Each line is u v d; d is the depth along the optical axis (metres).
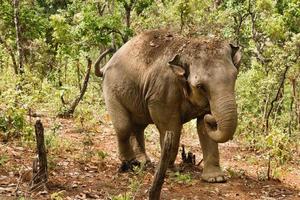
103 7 18.23
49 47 18.95
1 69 17.97
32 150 10.36
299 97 16.33
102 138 12.81
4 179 8.47
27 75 14.78
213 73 8.34
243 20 19.36
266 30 18.69
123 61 9.79
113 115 9.92
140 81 9.44
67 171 9.34
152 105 9.20
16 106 11.35
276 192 9.27
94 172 9.52
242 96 16.34
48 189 8.23
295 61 15.57
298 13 19.09
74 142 11.67
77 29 17.33
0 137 10.80
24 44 18.92
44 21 19.61
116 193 8.38
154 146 12.61
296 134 14.50
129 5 18.12
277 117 15.58
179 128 9.20
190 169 10.15
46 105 14.71
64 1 25.50
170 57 8.98
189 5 17.62
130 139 10.23
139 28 18.48
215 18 18.39
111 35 18.17
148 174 9.41
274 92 15.84
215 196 8.75
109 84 9.98
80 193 8.20
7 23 18.47
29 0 19.50
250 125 14.39
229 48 8.76
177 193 8.73
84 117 14.08
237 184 9.44
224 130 8.16
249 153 12.70
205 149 9.46
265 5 18.78
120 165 9.94
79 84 17.28
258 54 17.91
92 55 19.89
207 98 8.47
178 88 8.89
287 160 11.70
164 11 19.30
